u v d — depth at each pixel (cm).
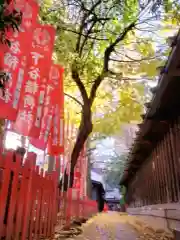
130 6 1017
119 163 4294
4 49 441
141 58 1325
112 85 1438
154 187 1165
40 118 693
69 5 1046
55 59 1021
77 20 1127
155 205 1125
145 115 843
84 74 1216
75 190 1221
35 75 691
